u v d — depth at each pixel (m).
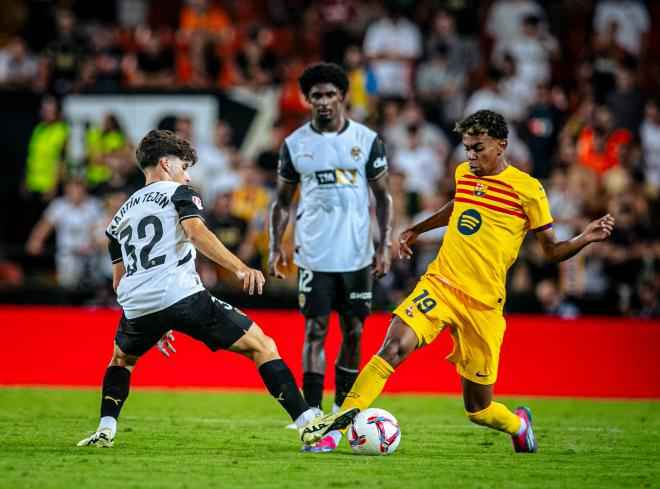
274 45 61.91
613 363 40.75
